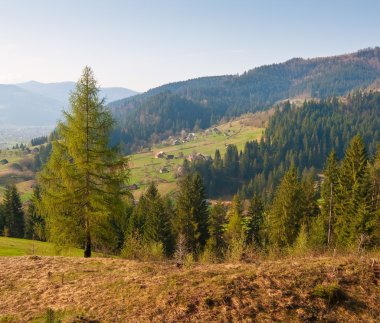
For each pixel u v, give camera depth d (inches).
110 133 962.7
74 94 912.9
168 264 695.1
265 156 6545.3
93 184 950.4
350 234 1552.7
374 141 6732.3
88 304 502.0
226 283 494.3
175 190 5497.1
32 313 488.7
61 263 727.7
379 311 438.9
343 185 1766.7
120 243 2070.6
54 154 912.3
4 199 2817.4
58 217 932.6
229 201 5679.1
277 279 502.0
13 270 679.1
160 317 441.4
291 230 1926.7
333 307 445.4
